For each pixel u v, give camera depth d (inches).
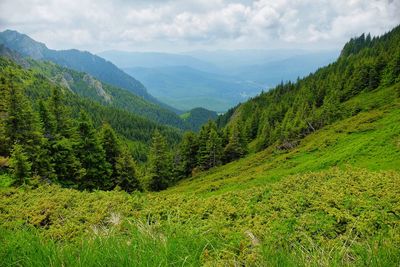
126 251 109.3
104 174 1723.7
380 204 429.7
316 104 4840.1
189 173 3339.1
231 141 3398.1
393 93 3432.6
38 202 585.3
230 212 515.5
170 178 2753.4
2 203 585.9
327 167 1712.6
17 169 1114.7
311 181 674.8
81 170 1531.7
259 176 1967.3
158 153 2603.3
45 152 1407.5
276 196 593.3
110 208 532.1
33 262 104.3
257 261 129.9
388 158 1489.9
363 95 4020.7
